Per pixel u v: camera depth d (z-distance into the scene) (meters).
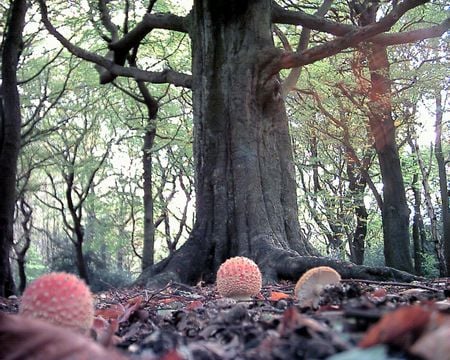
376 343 1.41
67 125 28.91
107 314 4.21
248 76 11.05
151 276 10.23
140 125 24.72
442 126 27.94
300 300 3.89
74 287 2.67
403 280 7.61
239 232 10.28
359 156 29.20
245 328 2.45
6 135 12.51
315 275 3.87
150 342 2.32
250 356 1.82
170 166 30.19
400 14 10.15
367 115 20.16
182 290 8.12
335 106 22.81
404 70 21.55
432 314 1.46
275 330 2.32
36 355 1.21
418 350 1.31
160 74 13.05
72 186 27.91
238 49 11.29
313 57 10.86
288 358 1.70
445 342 1.28
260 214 10.34
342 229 31.23
